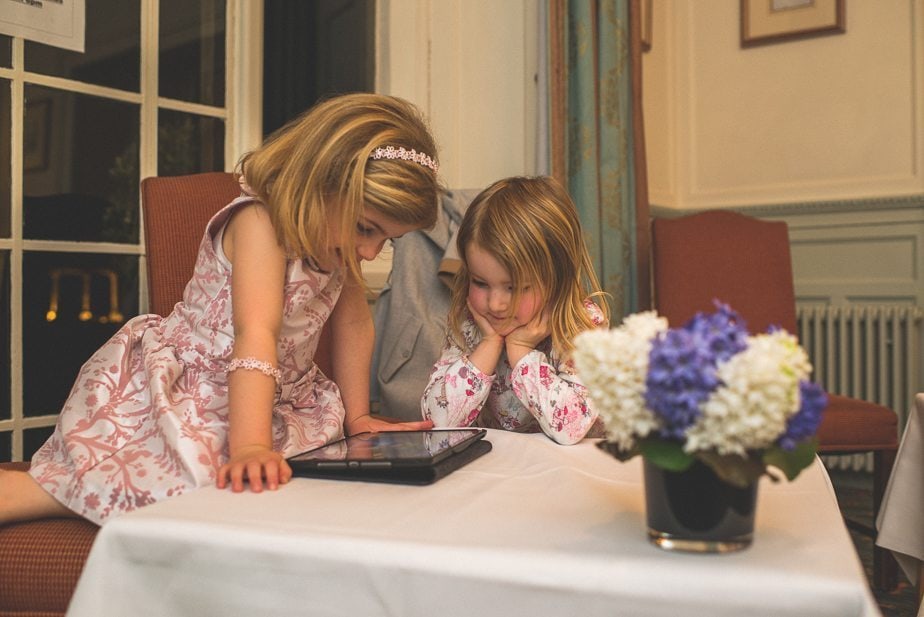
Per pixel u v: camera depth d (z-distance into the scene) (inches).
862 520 121.0
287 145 48.0
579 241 59.4
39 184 82.3
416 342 87.2
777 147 152.5
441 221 90.2
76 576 40.2
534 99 118.5
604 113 120.3
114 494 42.8
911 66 140.5
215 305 50.9
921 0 138.9
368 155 45.1
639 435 26.3
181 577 28.9
